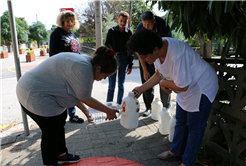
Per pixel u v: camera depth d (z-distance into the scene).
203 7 1.88
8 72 10.08
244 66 1.86
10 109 4.38
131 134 2.89
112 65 1.68
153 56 1.65
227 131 2.11
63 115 1.99
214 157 2.17
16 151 2.49
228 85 2.05
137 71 9.82
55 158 1.92
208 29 2.14
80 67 1.59
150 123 3.26
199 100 1.77
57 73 1.65
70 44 3.00
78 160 2.20
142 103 4.41
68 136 2.86
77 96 1.73
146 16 2.71
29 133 2.95
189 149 1.94
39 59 18.02
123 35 3.59
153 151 2.45
